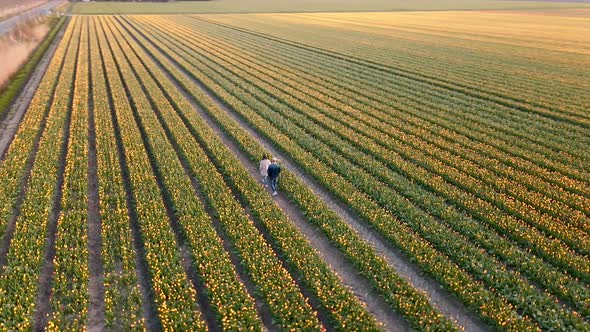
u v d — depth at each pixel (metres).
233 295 20.02
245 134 39.12
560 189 30.22
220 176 31.16
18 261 21.67
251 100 49.06
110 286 20.48
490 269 22.09
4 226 24.48
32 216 25.28
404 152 35.78
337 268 22.95
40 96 47.34
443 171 32.53
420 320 19.08
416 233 25.33
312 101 49.00
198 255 22.44
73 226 24.38
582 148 37.84
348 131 39.94
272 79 58.75
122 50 77.19
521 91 55.78
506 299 20.33
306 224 26.83
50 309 19.67
